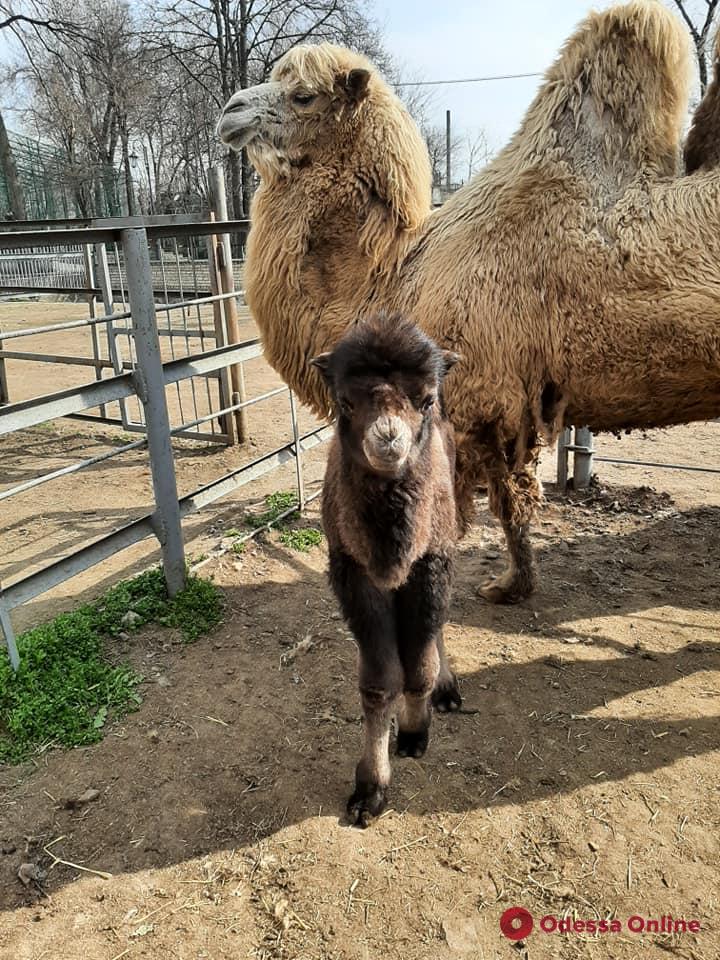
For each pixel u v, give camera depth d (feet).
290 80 7.39
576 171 6.45
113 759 5.85
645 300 6.16
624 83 6.34
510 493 7.34
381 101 7.32
